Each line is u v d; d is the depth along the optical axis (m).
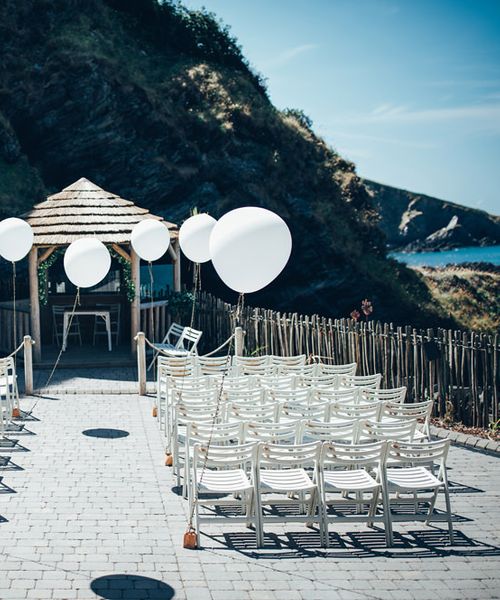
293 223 30.30
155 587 6.79
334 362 14.70
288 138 31.88
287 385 12.00
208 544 7.82
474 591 6.82
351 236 31.84
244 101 31.77
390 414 9.64
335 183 33.16
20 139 27.55
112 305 19.05
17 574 6.99
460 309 35.19
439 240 98.12
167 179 28.16
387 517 7.92
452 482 9.89
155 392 14.71
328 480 8.12
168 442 10.55
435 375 12.88
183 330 17.73
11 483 9.48
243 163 29.73
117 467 10.17
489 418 12.35
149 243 15.24
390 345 13.55
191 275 27.98
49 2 29.17
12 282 21.48
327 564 7.37
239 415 9.46
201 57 35.19
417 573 7.20
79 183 18.62
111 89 27.78
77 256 13.55
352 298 30.70
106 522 8.30
